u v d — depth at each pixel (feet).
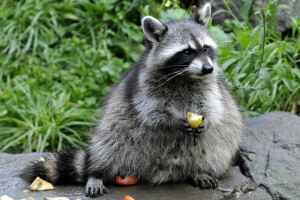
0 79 29.32
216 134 16.98
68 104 26.81
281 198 16.67
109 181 17.26
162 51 16.80
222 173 17.35
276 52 25.68
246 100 22.49
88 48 31.09
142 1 30.83
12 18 32.94
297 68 24.68
